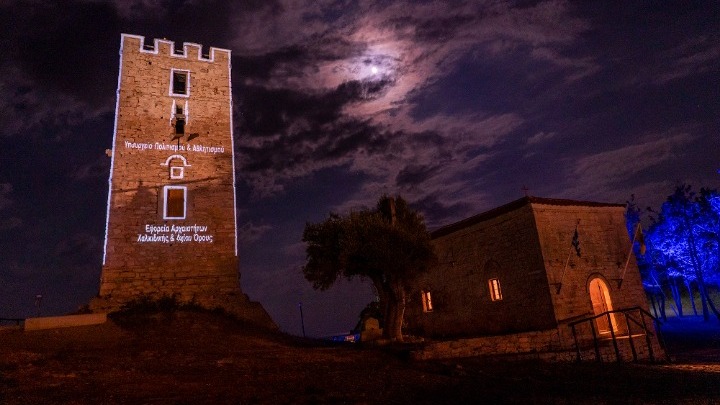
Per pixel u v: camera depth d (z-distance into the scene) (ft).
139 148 95.71
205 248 94.94
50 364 44.29
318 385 41.47
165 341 65.87
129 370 44.60
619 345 77.87
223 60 109.81
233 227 98.63
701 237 138.92
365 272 71.26
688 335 119.03
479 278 90.53
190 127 101.14
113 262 87.71
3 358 45.19
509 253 84.79
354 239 68.69
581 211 86.28
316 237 74.28
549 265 78.64
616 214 90.53
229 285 94.48
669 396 39.70
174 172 97.04
